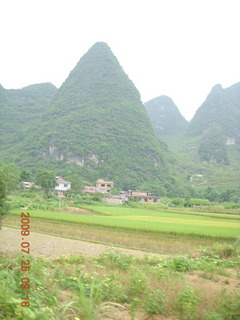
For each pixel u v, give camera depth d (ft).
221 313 16.93
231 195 335.06
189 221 109.60
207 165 577.02
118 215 130.11
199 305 18.16
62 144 425.28
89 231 75.82
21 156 428.56
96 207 178.91
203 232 74.69
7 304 12.66
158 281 23.99
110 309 17.84
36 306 15.72
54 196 215.72
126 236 70.95
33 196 198.08
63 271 28.63
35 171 375.25
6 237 63.21
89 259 41.04
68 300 17.67
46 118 519.60
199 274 31.89
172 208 220.84
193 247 61.26
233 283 28.07
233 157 651.66
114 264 33.60
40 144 432.25
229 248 49.49
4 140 527.81
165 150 577.02
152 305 17.81
